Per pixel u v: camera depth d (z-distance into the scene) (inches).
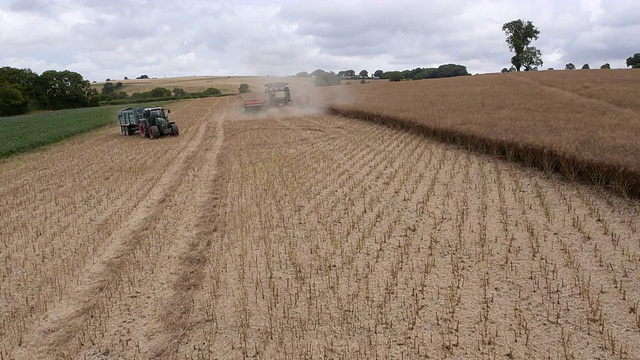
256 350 212.2
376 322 229.1
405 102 1259.8
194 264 310.0
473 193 431.8
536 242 308.0
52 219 430.6
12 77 3526.1
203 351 214.8
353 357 203.2
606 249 295.4
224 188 505.7
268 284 275.6
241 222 386.9
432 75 4690.0
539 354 198.1
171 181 559.8
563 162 457.1
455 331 218.5
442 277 272.7
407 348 207.8
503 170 504.7
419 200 421.1
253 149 758.5
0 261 335.9
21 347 228.1
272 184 508.7
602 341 204.1
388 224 365.7
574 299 239.1
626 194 382.9
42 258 333.1
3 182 619.8
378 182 492.1
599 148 461.4
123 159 740.0
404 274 279.0
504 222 347.3
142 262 316.8
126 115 1069.8
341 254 311.9
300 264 299.7
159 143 908.6
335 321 232.4
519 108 919.7
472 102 1122.0
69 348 224.7
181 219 406.3
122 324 241.9
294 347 213.2
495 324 222.1
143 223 401.4
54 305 265.6
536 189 424.5
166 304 258.7
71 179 608.7
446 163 557.3
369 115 1041.5
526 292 249.6
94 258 329.4
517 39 3378.4
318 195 457.1
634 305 227.5
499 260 290.4
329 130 944.9
